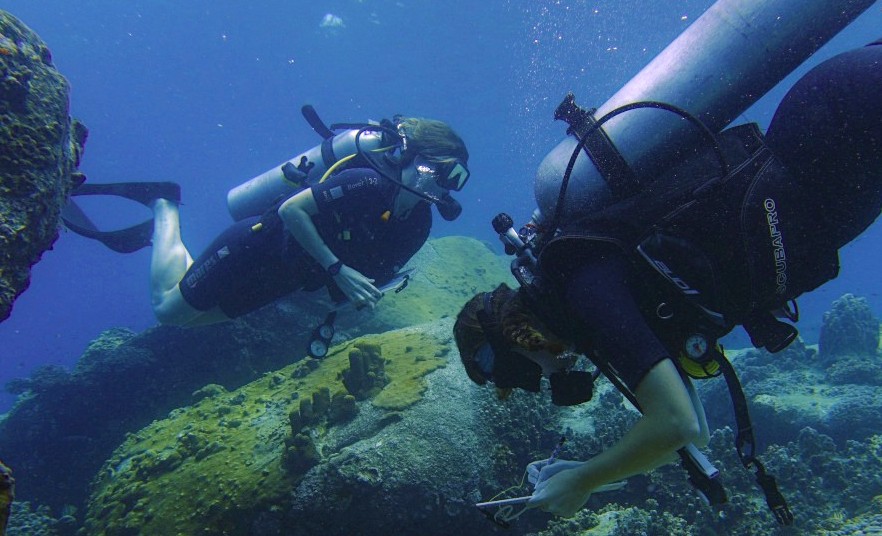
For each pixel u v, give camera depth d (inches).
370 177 183.5
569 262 58.1
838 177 60.7
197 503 167.5
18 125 114.2
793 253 60.9
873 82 58.7
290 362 298.2
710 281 58.0
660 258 58.7
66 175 135.3
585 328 55.1
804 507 174.1
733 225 58.9
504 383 62.0
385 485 159.5
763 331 64.9
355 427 174.2
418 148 189.9
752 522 162.4
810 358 320.2
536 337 55.4
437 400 179.8
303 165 218.1
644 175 77.0
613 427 186.7
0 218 106.0
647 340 50.1
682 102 77.7
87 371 292.8
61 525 217.3
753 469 186.9
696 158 67.6
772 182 61.5
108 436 276.7
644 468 49.4
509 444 177.0
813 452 205.0
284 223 184.4
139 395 286.2
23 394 327.6
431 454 166.1
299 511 158.6
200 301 208.1
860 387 260.8
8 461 272.5
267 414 195.2
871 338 305.3
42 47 133.0
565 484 55.1
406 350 211.9
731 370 57.4
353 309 317.7
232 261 200.1
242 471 170.7
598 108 84.0
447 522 163.6
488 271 431.5
